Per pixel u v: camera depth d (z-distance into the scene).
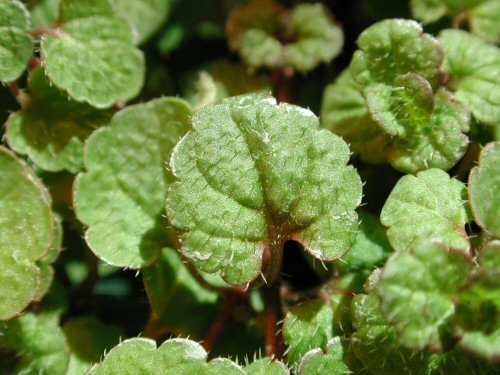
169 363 0.06
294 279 0.07
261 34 0.07
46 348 0.06
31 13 0.07
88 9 0.07
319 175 0.06
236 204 0.06
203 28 0.08
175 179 0.06
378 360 0.05
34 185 0.06
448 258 0.05
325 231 0.06
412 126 0.06
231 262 0.06
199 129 0.06
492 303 0.05
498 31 0.07
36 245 0.06
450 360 0.05
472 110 0.06
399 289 0.05
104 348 0.06
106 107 0.07
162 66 0.08
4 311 0.06
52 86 0.07
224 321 0.06
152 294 0.06
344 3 0.08
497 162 0.06
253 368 0.06
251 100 0.06
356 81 0.06
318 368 0.06
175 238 0.06
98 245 0.06
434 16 0.07
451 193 0.06
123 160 0.06
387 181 0.07
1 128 0.07
